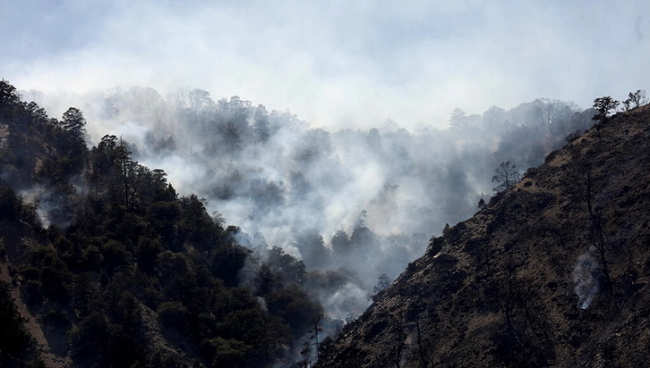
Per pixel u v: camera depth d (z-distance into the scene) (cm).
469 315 7125
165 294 10400
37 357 8219
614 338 5541
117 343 8862
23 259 9906
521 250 7594
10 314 8175
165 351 9200
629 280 6094
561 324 6197
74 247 10469
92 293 9594
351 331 8731
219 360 9438
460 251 8319
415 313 7762
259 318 10650
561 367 5747
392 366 7100
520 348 6178
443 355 6719
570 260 6900
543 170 8912
